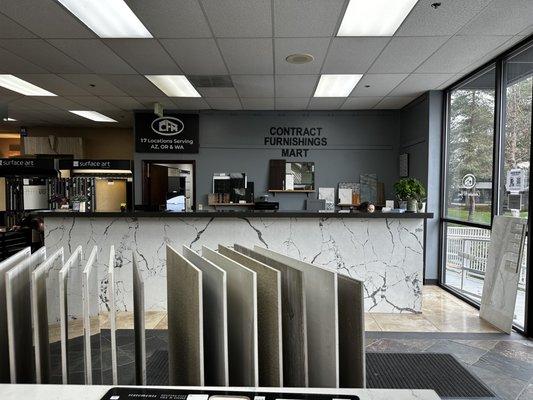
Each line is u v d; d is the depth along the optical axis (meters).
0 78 5.01
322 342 0.79
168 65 4.45
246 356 0.79
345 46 3.86
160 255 3.89
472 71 4.66
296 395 0.71
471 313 4.03
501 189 4.11
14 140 10.31
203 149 7.02
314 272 0.84
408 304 3.92
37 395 0.73
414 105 6.18
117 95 5.88
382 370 2.67
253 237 3.89
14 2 2.98
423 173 5.75
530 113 3.62
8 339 0.84
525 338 3.33
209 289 0.89
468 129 4.87
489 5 3.02
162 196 4.98
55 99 6.12
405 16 3.21
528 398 2.33
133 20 3.32
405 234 3.89
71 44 3.82
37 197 6.88
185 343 0.92
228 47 3.89
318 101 6.27
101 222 3.88
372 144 6.94
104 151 8.93
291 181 6.96
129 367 2.57
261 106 6.67
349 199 6.95
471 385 2.46
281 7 3.04
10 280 0.76
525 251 3.54
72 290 0.97
